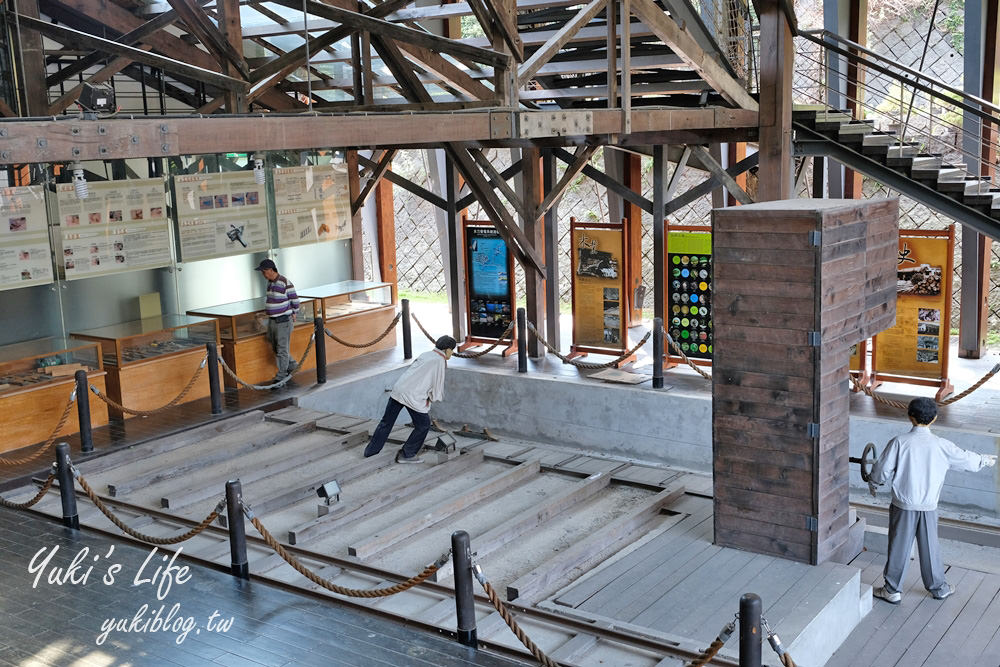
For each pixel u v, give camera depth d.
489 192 12.84
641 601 6.81
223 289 12.96
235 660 5.78
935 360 10.66
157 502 8.80
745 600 5.07
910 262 10.64
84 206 10.91
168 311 12.24
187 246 12.04
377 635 6.11
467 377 12.79
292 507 8.92
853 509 8.20
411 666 5.70
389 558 7.81
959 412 10.30
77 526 8.01
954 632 7.29
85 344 10.46
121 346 10.80
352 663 5.73
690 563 7.43
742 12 12.02
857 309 7.49
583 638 6.26
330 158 13.70
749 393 7.39
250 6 10.94
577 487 9.06
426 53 10.45
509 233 12.91
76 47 8.85
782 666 5.93
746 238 7.21
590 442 11.94
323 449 10.26
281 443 10.63
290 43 12.16
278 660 5.77
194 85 10.31
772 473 7.40
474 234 13.52
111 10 8.95
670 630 6.38
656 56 11.48
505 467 10.06
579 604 6.79
